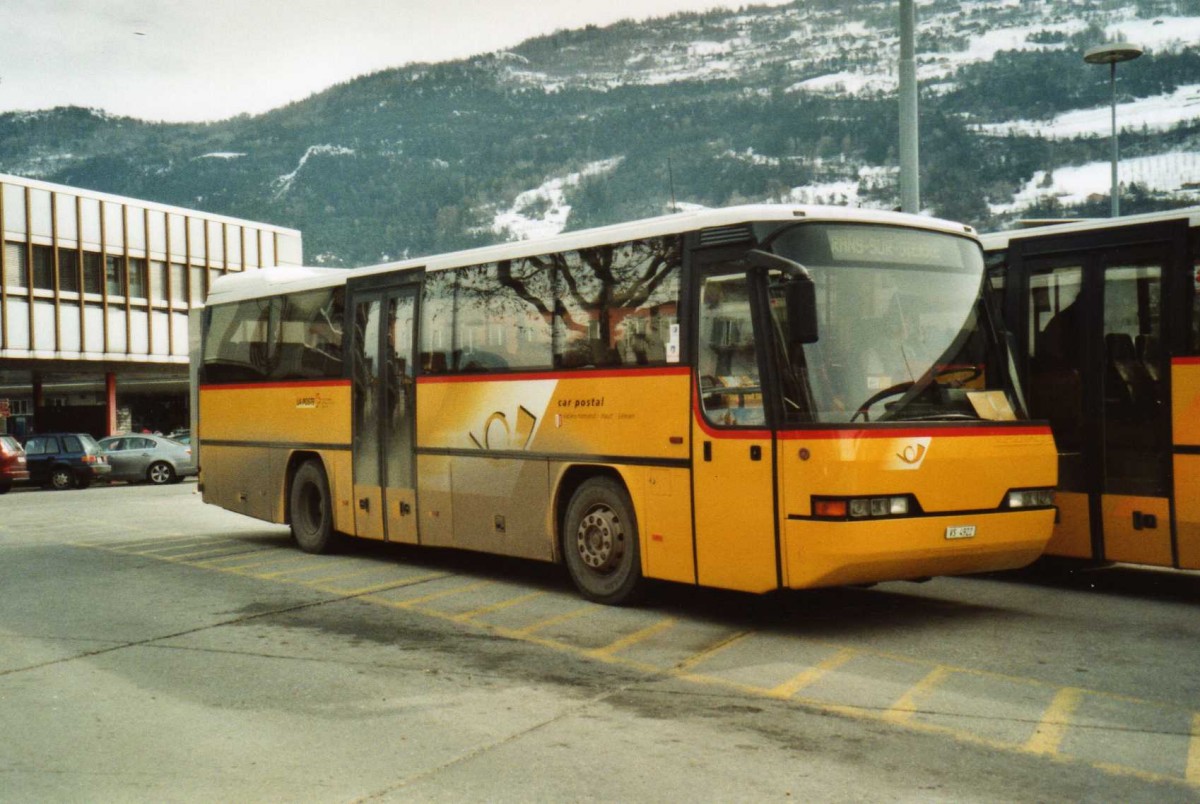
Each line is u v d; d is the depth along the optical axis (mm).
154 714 6652
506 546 10992
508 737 6082
